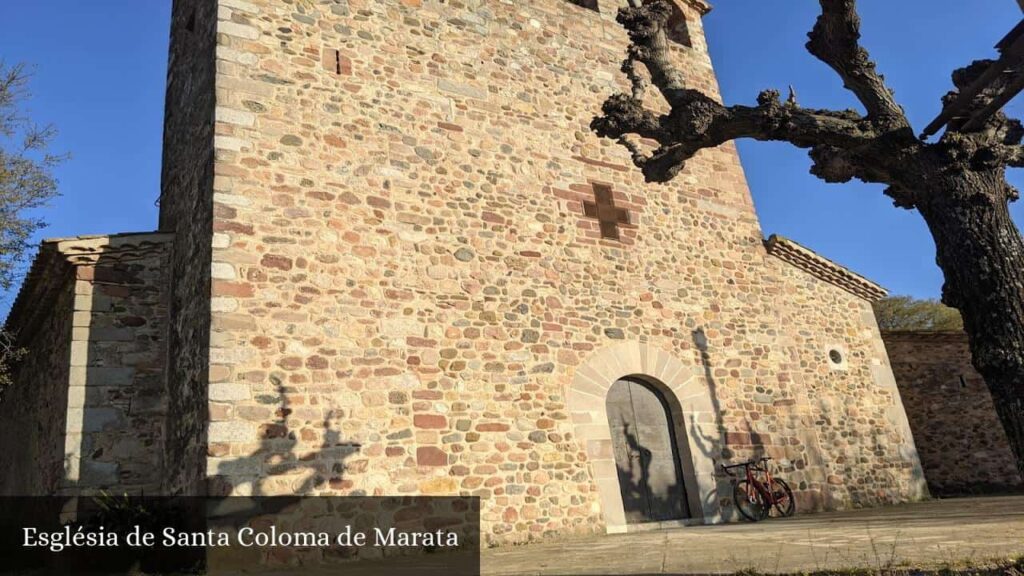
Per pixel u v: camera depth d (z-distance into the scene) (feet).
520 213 28.58
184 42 29.17
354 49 27.07
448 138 27.96
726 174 36.32
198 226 23.59
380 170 25.88
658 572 13.08
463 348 25.23
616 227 31.09
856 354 36.83
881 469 34.91
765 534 20.03
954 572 10.74
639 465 28.30
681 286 31.91
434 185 26.89
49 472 24.85
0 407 37.45
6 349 29.60
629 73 18.74
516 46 31.63
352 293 23.75
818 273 37.04
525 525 24.27
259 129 24.02
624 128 17.90
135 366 24.16
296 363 22.00
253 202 23.04
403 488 22.53
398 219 25.59
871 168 14.55
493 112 29.60
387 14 28.50
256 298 22.04
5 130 30.17
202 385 21.11
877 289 38.50
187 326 23.15
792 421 32.53
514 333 26.55
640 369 29.12
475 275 26.53
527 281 27.66
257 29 25.30
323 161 24.81
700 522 28.12
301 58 25.76
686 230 33.32
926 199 13.57
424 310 24.95
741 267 34.42
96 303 24.21
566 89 32.30
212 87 24.13
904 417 36.99
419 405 23.70
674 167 17.63
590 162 31.58
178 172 27.07
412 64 28.27
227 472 20.01
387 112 26.86
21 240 30.04
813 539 17.22
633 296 30.25
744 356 32.42
